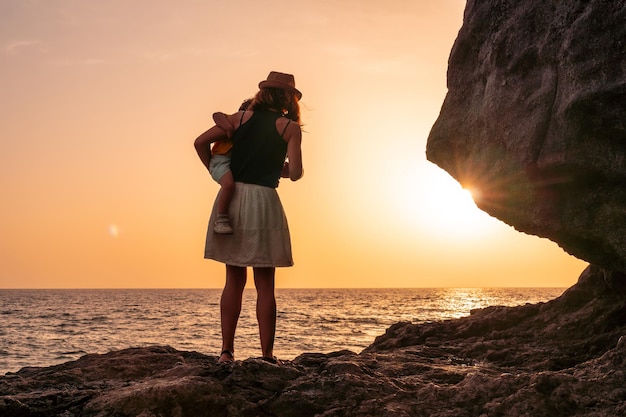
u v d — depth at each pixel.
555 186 5.00
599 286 6.16
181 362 4.71
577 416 3.41
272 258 4.09
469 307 81.38
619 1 4.55
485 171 5.43
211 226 4.18
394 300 116.94
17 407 3.44
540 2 5.18
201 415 3.49
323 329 41.16
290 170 4.20
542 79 5.03
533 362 5.27
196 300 129.75
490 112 5.39
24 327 47.09
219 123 4.22
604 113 4.48
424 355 5.54
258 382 3.74
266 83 4.27
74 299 138.00
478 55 5.84
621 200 4.62
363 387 3.69
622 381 3.62
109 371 4.45
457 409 3.55
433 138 6.09
